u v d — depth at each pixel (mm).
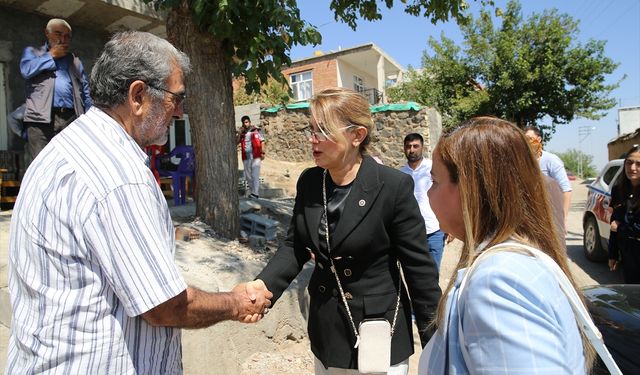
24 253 1293
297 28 4520
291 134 13930
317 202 2100
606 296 2816
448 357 1093
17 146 6898
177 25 4602
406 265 2008
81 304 1248
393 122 11969
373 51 23750
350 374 2066
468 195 1141
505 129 1154
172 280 1291
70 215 1232
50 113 4438
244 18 4375
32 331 1272
